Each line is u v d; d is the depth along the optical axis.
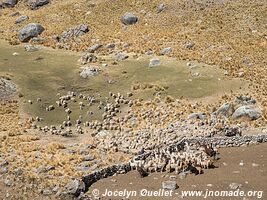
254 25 69.56
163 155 38.12
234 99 51.31
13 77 59.75
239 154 39.66
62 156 39.75
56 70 62.81
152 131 44.84
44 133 46.91
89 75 60.03
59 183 34.31
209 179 34.75
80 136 46.12
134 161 37.50
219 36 68.50
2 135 45.66
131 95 54.84
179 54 65.06
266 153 39.34
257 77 56.59
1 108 52.31
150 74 59.53
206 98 52.41
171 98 52.66
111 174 36.31
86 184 34.47
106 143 42.66
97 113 51.56
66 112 51.97
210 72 58.84
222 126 43.75
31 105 53.41
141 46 69.19
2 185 34.66
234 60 61.62
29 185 34.31
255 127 44.97
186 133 43.66
